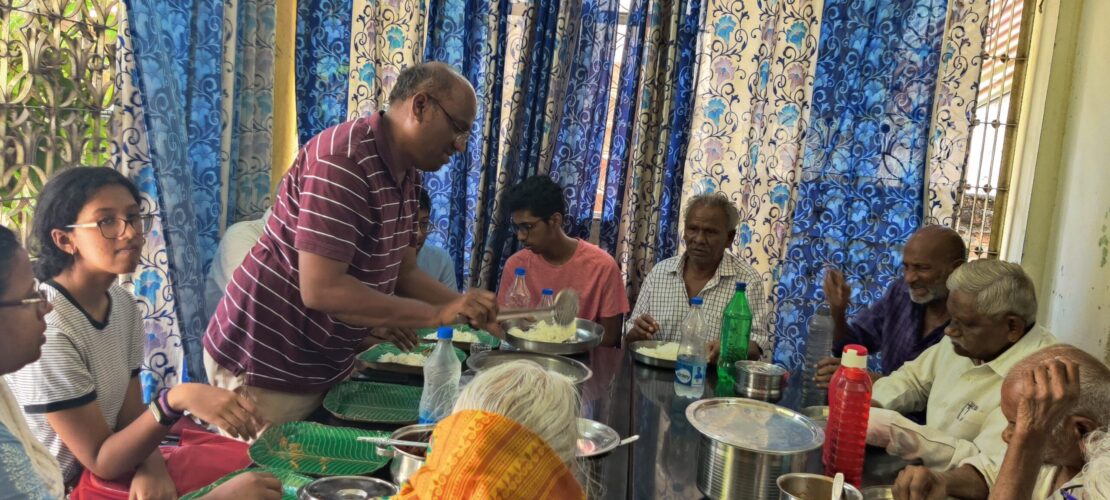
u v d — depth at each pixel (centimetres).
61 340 152
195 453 171
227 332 177
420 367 197
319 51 319
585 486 116
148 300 269
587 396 194
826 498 131
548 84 321
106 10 245
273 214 178
